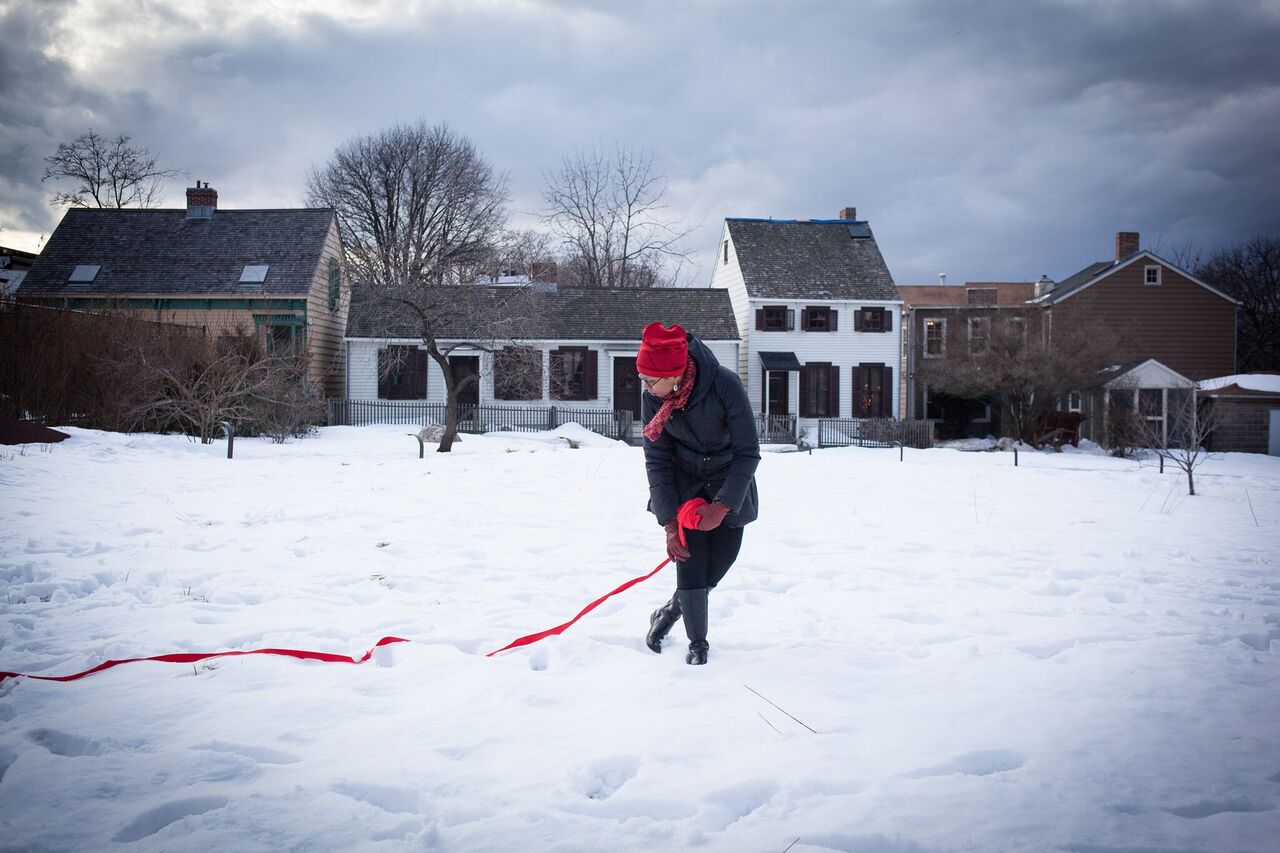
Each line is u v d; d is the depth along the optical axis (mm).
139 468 12500
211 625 4809
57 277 29953
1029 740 3154
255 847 2371
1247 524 9969
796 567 6711
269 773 2861
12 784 2738
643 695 3674
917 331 37969
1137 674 3973
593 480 13219
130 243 31234
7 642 4426
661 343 3963
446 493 11172
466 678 3869
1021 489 13938
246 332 22938
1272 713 3439
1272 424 32719
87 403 18750
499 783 2793
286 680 3840
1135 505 11961
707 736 3205
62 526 7660
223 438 20500
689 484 4293
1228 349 37438
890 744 3121
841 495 12094
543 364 33625
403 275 38312
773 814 2586
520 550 7258
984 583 6219
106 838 2418
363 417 32188
